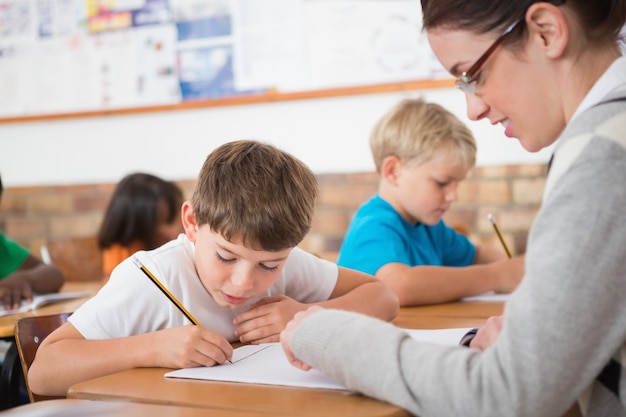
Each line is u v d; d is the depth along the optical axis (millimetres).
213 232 1127
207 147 3219
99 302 1207
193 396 878
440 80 2818
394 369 812
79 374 1087
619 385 792
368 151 2969
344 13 2945
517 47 858
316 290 1423
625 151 764
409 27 2854
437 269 1731
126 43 3316
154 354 1058
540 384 738
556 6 833
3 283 2018
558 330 733
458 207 2834
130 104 3324
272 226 1104
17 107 3508
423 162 1900
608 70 827
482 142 2799
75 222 3430
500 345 764
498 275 1781
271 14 3061
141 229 2492
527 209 2752
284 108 3080
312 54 3006
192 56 3207
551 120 879
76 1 3393
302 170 1205
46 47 3447
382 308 1391
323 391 880
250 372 986
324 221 3018
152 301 1219
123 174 3363
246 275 1130
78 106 3414
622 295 747
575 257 739
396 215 1919
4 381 1617
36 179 3506
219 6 3145
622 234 744
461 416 769
